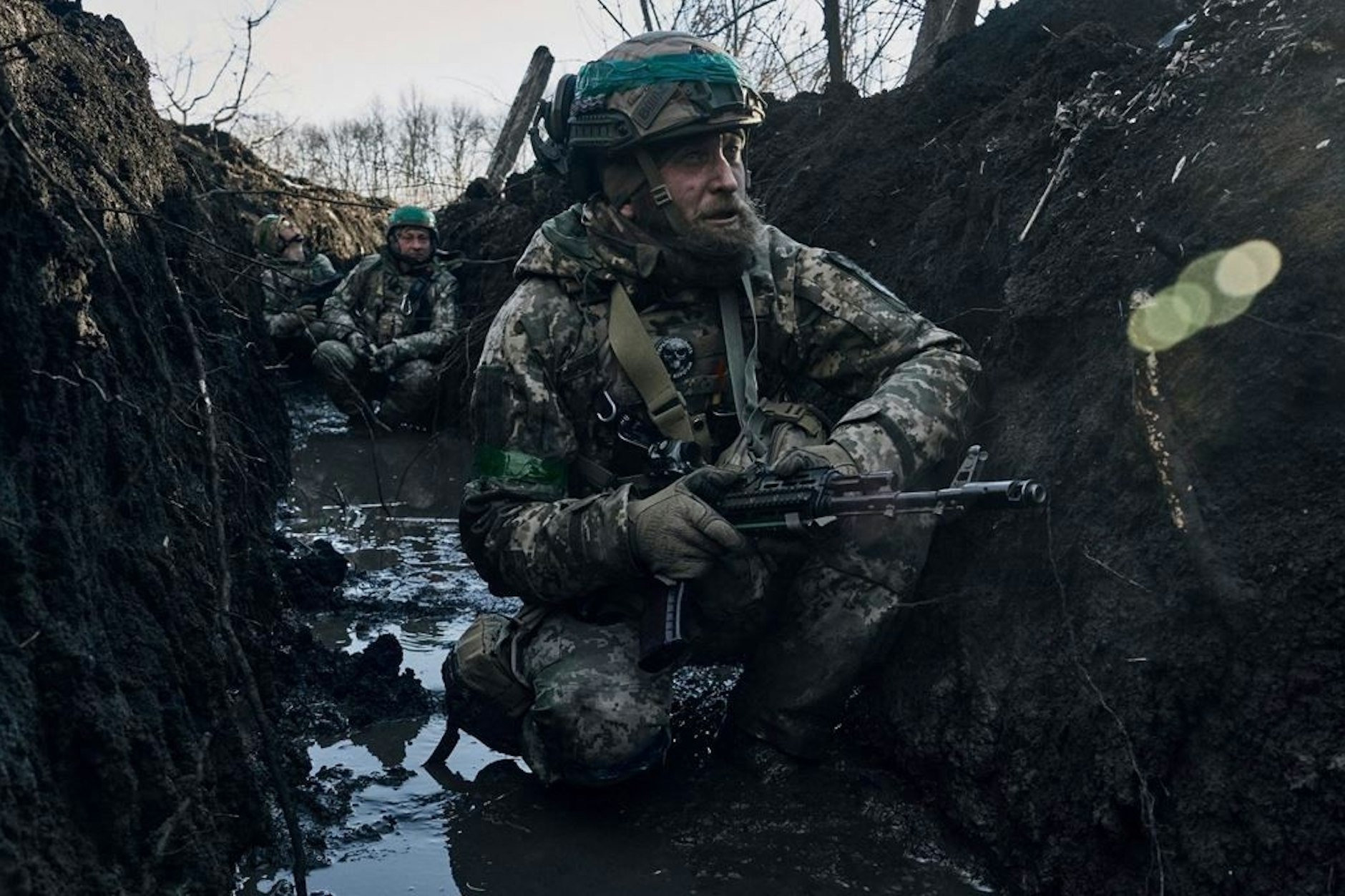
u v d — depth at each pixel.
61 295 2.28
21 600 1.88
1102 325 2.72
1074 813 2.26
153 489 2.53
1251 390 2.21
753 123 2.85
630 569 2.67
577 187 3.01
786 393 3.16
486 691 2.93
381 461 6.98
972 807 2.54
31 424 2.06
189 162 4.43
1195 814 2.03
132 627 2.20
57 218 2.32
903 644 2.90
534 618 2.91
